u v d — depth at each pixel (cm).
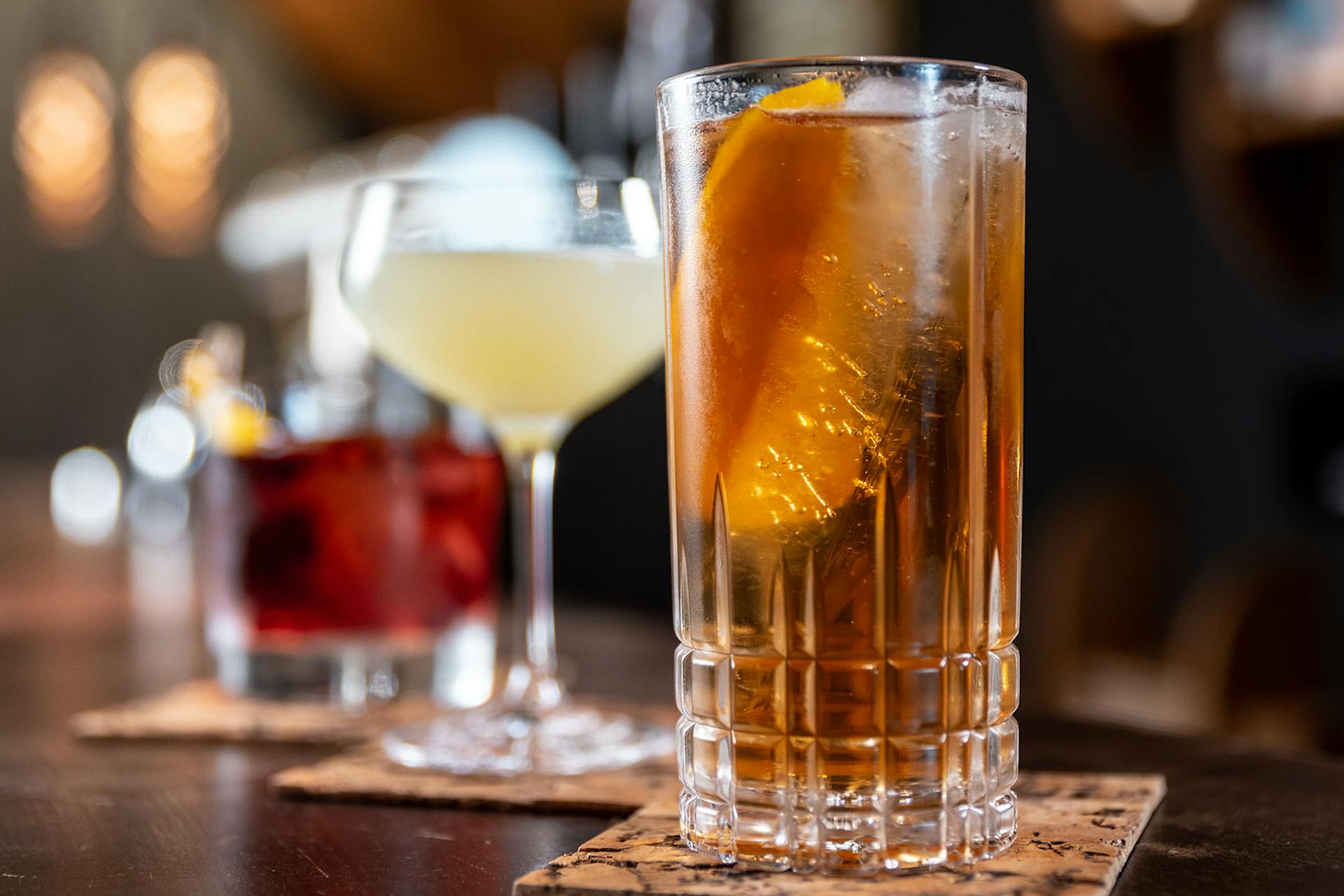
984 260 43
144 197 346
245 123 365
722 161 43
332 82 301
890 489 43
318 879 45
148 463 154
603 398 64
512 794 51
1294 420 146
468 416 67
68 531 163
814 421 43
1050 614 152
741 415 43
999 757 44
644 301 61
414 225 60
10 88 358
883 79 42
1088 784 50
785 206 42
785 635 43
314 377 66
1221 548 156
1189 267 159
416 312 60
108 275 367
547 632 61
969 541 43
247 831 49
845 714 43
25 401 364
